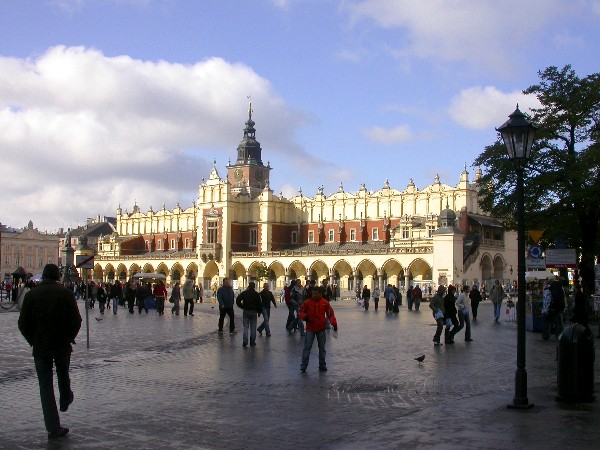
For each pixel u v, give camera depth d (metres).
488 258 97.06
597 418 12.80
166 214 143.25
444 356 23.34
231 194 126.12
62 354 11.95
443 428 11.99
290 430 12.04
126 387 16.81
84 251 82.44
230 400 15.03
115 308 52.84
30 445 11.09
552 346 26.95
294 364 21.33
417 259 97.88
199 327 37.62
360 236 116.31
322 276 114.56
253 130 141.00
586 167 40.81
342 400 15.01
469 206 103.06
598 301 38.75
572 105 43.81
